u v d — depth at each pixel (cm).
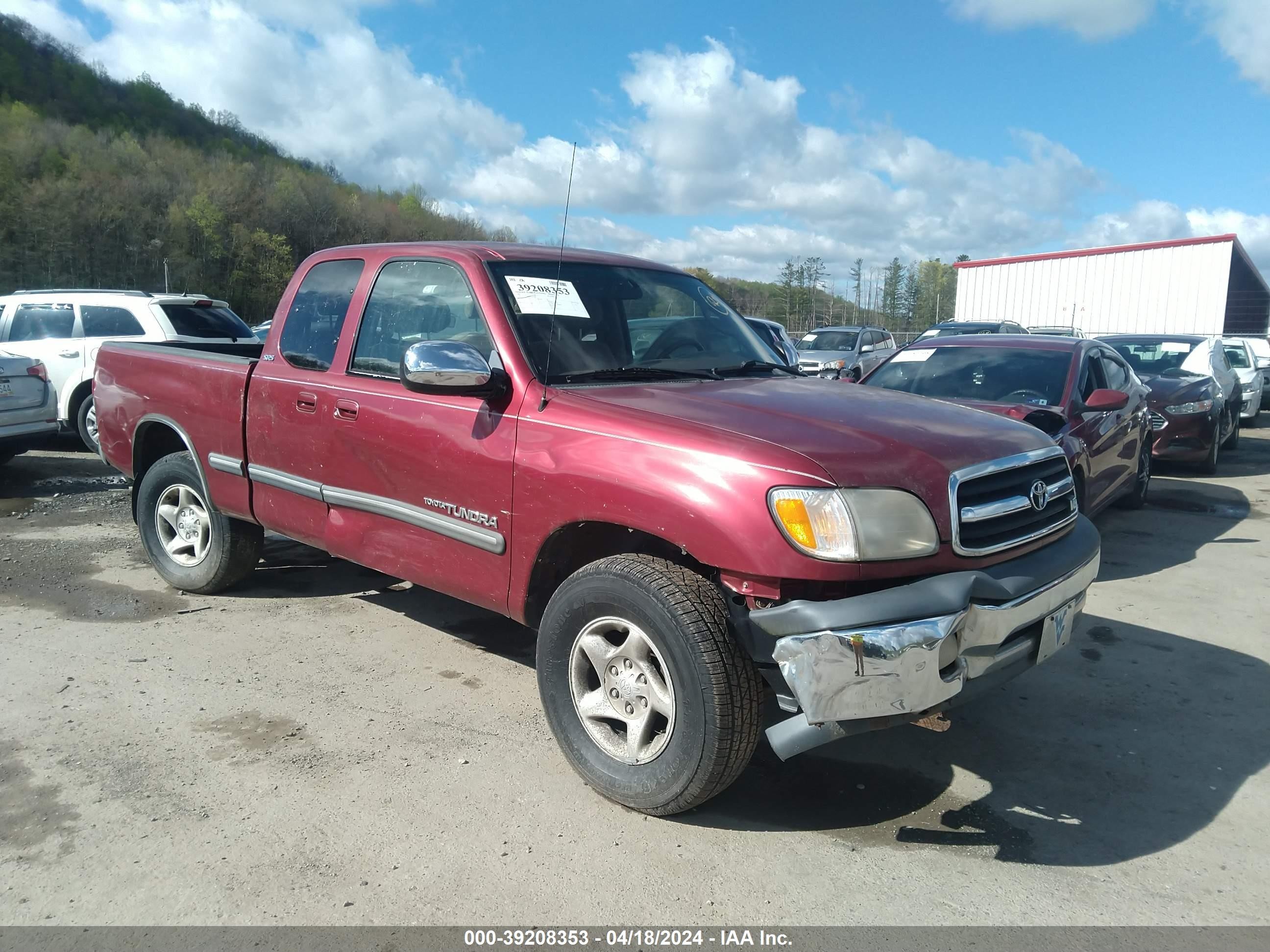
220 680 404
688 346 402
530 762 336
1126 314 2938
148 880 262
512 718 373
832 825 301
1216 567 639
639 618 287
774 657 264
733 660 274
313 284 442
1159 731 378
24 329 1020
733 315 451
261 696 388
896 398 360
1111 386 723
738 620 275
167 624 474
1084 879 273
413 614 497
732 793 321
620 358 369
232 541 490
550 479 314
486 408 342
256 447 446
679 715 281
